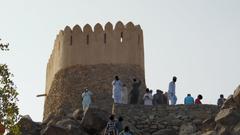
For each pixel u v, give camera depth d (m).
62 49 39.12
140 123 28.98
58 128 27.64
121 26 38.94
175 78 32.47
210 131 26.98
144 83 38.69
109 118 27.70
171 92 32.19
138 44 38.94
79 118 30.52
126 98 33.72
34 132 28.67
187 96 31.98
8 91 20.56
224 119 26.84
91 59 38.41
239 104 27.39
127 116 29.11
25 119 28.88
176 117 29.03
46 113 39.78
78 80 38.16
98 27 38.84
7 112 20.45
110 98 37.34
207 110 29.02
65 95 38.19
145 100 32.03
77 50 38.69
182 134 28.25
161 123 28.95
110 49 38.50
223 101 30.92
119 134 26.27
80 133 28.06
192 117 28.91
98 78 37.94
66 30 39.22
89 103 32.16
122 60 38.38
